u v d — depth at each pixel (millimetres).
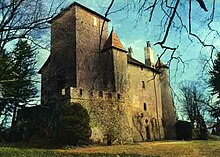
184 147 26188
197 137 39250
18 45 15617
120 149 24453
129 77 38969
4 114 29516
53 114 28922
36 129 29391
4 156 13969
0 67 14789
